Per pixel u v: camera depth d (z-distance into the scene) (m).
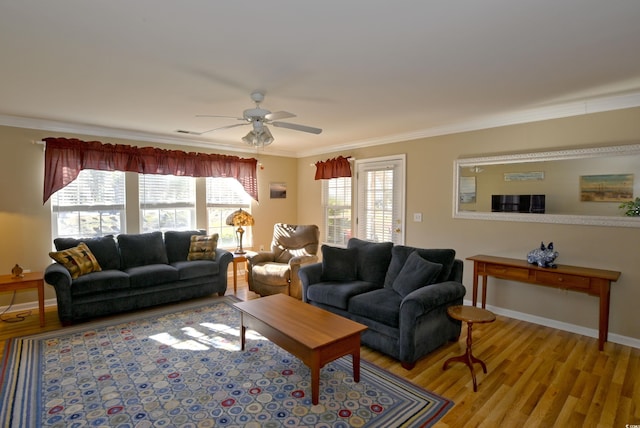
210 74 2.63
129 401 2.32
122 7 1.71
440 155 4.57
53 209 4.36
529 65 2.48
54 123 4.23
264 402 2.32
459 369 2.78
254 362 2.87
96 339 3.30
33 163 4.17
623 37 2.05
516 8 1.74
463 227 4.38
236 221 5.28
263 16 1.81
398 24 1.91
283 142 5.71
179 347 3.14
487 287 4.21
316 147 6.25
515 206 3.93
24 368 2.74
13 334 3.42
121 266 4.37
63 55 2.29
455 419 2.16
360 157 5.63
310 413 2.20
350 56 2.33
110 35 2.02
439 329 3.02
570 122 3.52
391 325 2.89
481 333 3.53
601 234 3.36
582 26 1.93
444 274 3.23
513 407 2.28
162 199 5.23
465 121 4.18
